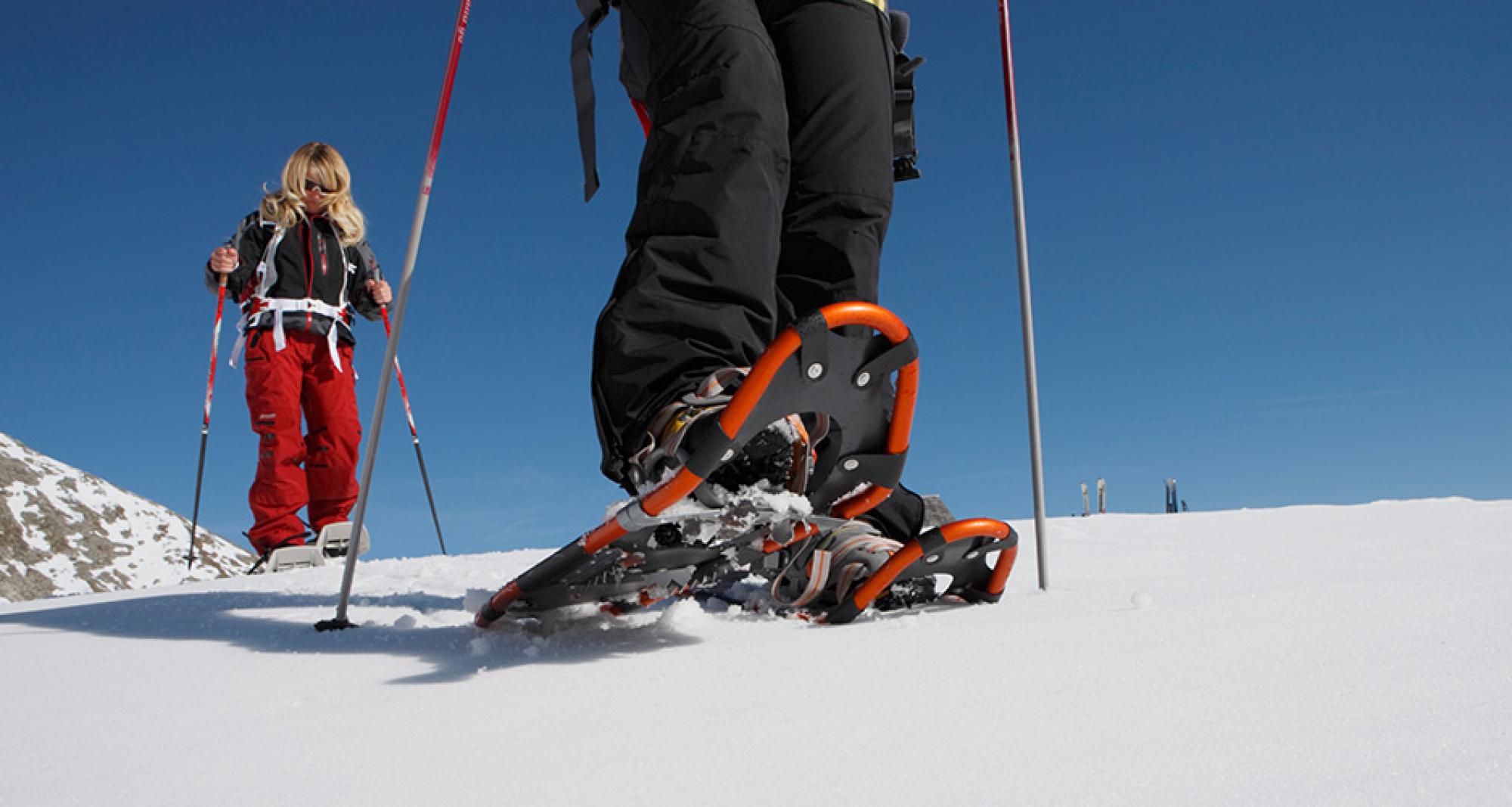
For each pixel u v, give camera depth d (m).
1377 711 0.73
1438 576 1.37
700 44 1.36
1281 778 0.61
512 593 1.25
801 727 0.78
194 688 1.11
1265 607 1.15
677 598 1.67
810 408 1.10
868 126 1.60
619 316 1.27
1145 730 0.72
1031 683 0.87
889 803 0.61
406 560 3.06
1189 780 0.62
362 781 0.73
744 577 1.63
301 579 2.62
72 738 0.91
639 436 1.24
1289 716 0.73
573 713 0.87
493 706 0.92
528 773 0.72
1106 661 0.93
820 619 1.35
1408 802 0.56
